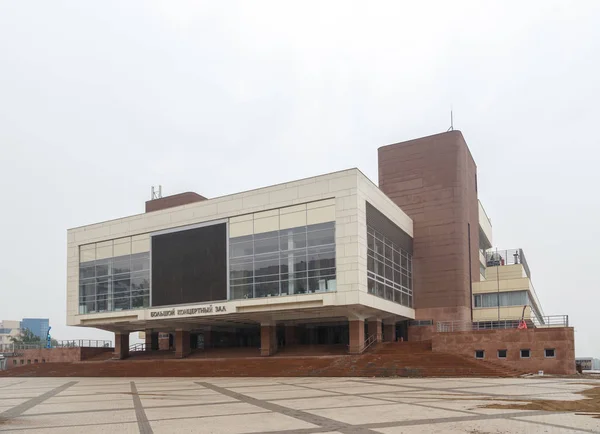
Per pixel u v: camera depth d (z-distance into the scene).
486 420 13.63
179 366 43.31
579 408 15.88
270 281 43.59
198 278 47.78
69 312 57.25
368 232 42.34
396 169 55.50
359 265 39.81
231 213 46.69
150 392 25.52
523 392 21.09
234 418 15.16
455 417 14.24
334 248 40.88
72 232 58.47
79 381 38.84
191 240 48.91
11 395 26.05
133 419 15.53
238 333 61.47
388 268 46.12
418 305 51.84
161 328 57.81
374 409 16.39
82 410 18.34
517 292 51.66
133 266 52.97
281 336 54.16
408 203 54.16
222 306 45.62
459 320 49.56
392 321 49.66
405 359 35.88
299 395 21.78
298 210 43.19
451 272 50.81
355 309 41.62
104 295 54.84
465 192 53.28
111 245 55.09
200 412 16.81
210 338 56.62
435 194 52.84
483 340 36.50
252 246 45.12
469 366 33.47
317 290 41.16
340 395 21.27
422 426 12.84
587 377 31.33
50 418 16.33
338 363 36.94
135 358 56.38
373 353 40.31
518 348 35.22
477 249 58.44
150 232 51.94
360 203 41.00
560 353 33.94
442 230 51.97
